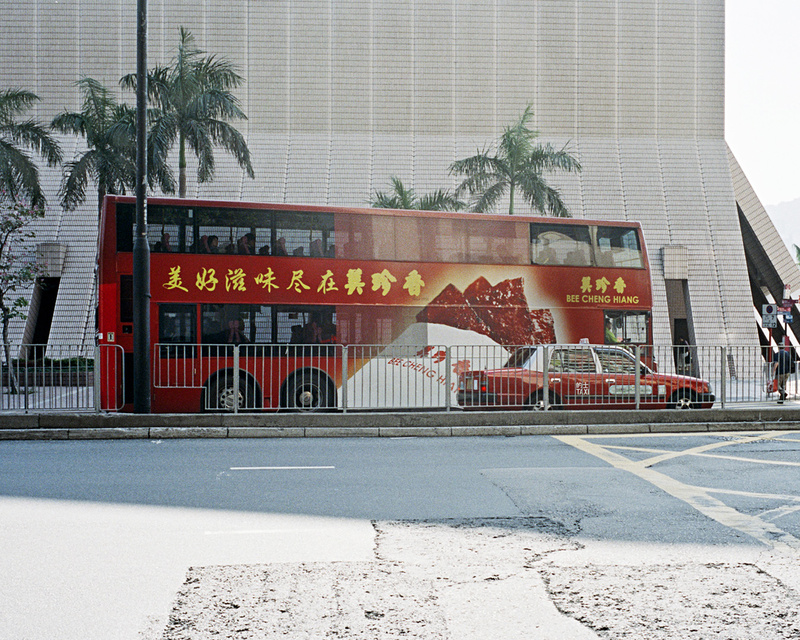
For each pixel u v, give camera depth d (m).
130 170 25.41
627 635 3.89
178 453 10.29
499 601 4.38
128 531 5.96
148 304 12.93
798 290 43.19
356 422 12.48
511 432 12.53
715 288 39.72
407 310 15.48
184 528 6.07
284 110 42.00
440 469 8.94
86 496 7.34
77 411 12.53
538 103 43.19
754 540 5.76
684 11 44.34
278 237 15.16
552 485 7.90
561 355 13.66
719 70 44.22
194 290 14.68
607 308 16.58
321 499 7.21
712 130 43.88
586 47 43.69
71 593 4.50
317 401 13.67
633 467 9.06
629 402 13.82
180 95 25.30
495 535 5.87
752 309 39.44
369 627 3.97
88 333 34.88
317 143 41.62
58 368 12.52
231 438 12.02
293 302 15.03
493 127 42.81
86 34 41.31
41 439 11.71
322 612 4.19
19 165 25.44
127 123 25.08
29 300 35.72
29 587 4.61
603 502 7.07
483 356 13.43
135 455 10.08
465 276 15.85
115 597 4.43
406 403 13.38
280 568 5.00
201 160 25.55
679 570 5.00
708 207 41.75
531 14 43.53
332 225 15.42
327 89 42.31
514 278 16.12
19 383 12.32
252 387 13.49
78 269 36.62
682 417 13.24
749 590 4.59
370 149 41.72
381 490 7.65
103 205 14.59
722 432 12.89
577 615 4.16
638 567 5.06
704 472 8.71
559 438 12.02
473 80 43.00
